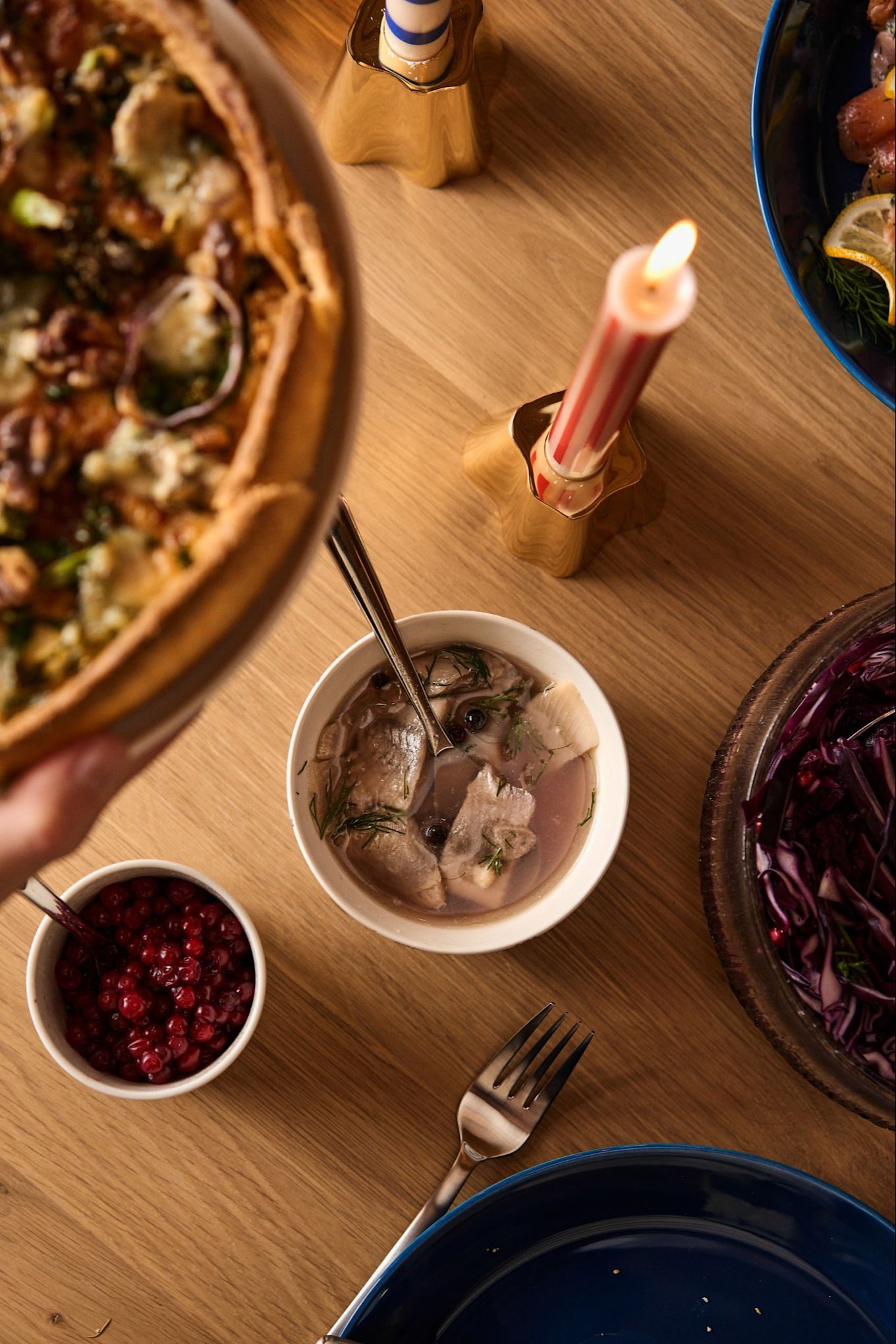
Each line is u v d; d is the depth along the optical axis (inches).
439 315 32.7
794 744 32.3
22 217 23.8
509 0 32.5
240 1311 32.2
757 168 31.0
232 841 32.4
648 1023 32.8
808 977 32.5
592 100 32.7
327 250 23.9
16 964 32.1
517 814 31.8
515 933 30.7
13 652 23.9
